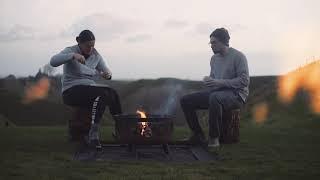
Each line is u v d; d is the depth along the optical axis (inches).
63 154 218.7
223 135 259.0
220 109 247.8
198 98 257.6
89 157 215.6
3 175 173.9
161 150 239.0
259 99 568.7
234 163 203.2
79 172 181.6
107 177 172.4
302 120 390.0
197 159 216.1
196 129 259.9
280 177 175.9
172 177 173.8
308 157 215.9
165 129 217.6
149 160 212.2
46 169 185.0
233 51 258.4
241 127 364.5
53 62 243.1
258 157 216.2
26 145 245.1
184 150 244.2
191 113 259.8
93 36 254.7
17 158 207.9
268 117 469.7
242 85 253.3
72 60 247.8
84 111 258.1
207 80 251.9
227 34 258.5
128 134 215.9
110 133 317.7
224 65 259.3
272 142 264.4
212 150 235.9
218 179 171.8
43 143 253.3
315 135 293.9
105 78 265.9
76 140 261.0
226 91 251.6
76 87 247.4
